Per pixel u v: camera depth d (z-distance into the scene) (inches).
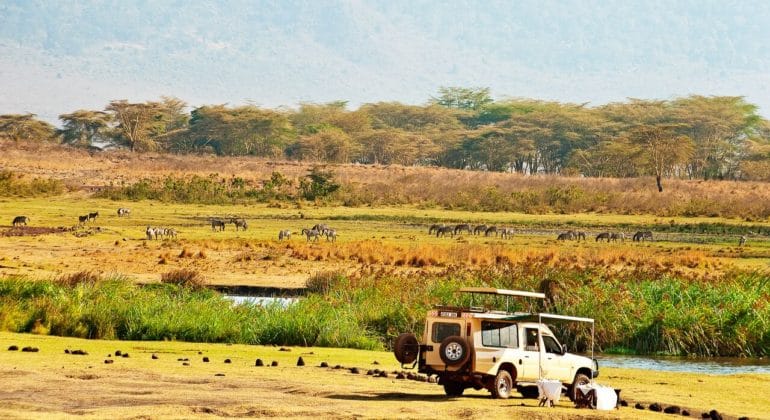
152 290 3233.3
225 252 5093.5
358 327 2721.5
